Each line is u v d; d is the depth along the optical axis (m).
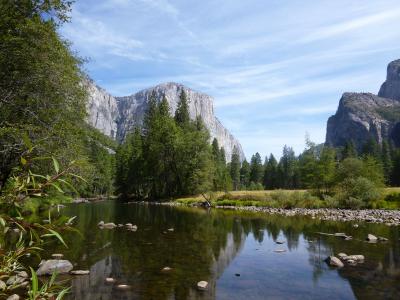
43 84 19.03
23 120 18.83
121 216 37.00
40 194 2.71
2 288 2.72
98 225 27.98
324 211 46.44
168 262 16.02
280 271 15.03
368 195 50.91
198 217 37.75
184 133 83.31
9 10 17.97
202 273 14.36
